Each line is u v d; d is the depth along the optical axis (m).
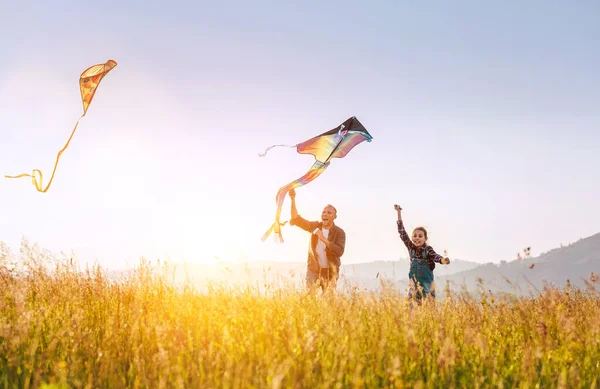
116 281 7.39
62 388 4.12
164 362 4.20
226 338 4.88
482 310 6.46
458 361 4.95
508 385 4.74
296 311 6.07
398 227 10.34
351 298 6.39
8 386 4.37
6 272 7.66
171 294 6.52
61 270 7.72
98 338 5.58
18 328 5.11
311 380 4.22
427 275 10.05
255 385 4.02
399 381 4.21
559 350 5.39
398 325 5.40
